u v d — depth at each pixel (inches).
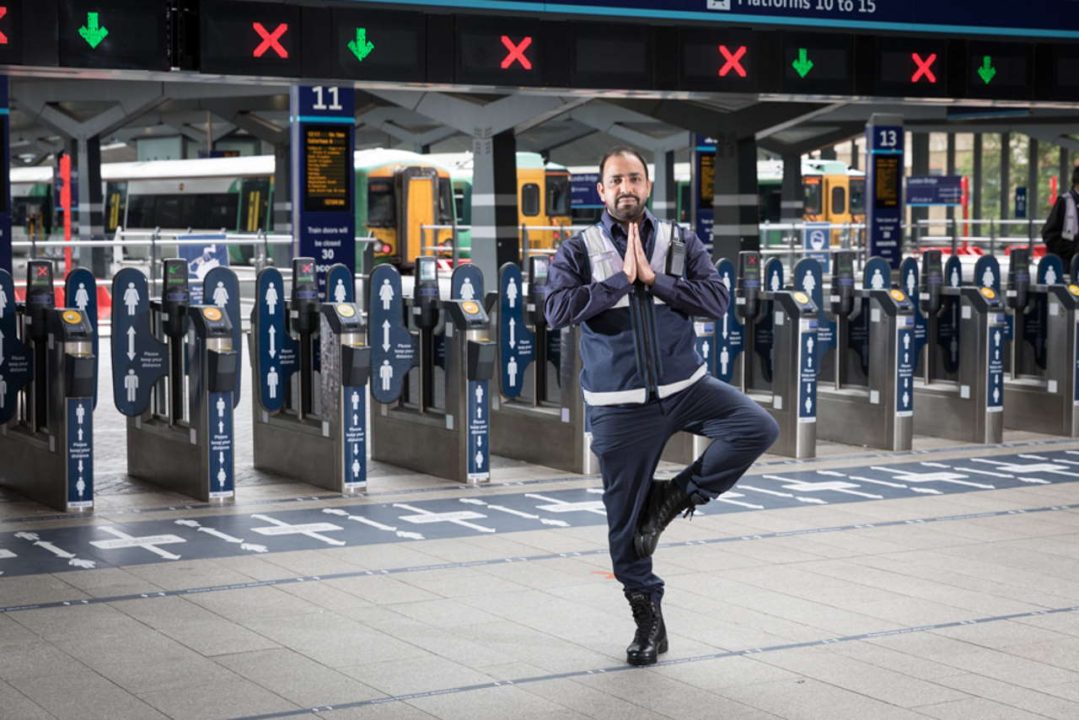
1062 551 297.0
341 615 247.0
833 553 295.0
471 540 311.1
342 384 367.9
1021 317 490.0
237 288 381.7
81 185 1147.9
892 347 433.7
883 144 877.8
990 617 245.1
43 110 1128.8
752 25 528.7
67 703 199.5
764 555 293.3
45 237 1471.5
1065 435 467.5
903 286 477.1
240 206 1364.4
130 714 194.9
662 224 216.7
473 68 482.9
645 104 673.6
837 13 542.6
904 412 435.5
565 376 405.4
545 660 220.2
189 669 215.5
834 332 458.9
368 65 466.0
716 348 444.8
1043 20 575.8
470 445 386.3
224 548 303.0
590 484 386.3
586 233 216.2
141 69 431.5
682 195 1513.3
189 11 439.2
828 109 645.3
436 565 286.4
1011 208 1620.3
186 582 271.6
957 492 366.0
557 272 214.1
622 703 199.5
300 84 467.2
